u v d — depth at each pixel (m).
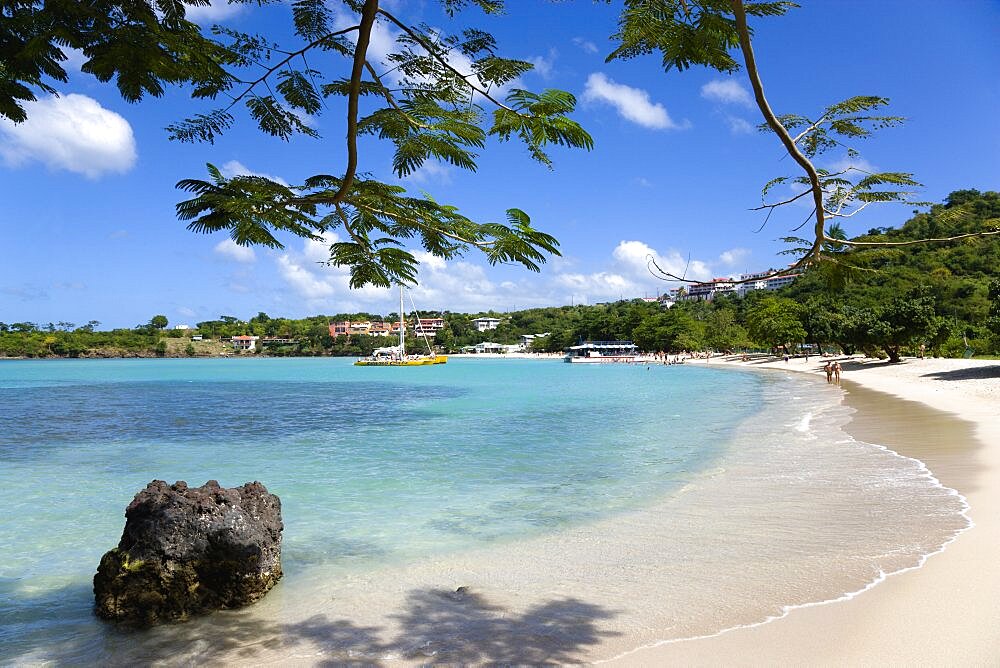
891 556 7.80
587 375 77.06
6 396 47.41
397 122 3.47
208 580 7.05
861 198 3.18
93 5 3.11
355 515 11.48
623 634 6.03
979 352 61.66
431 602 7.14
